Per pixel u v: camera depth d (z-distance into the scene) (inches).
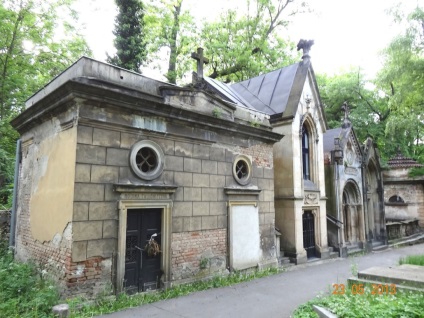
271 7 1013.8
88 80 289.7
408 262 438.9
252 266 433.7
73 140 283.6
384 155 1215.6
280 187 560.1
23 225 379.2
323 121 644.7
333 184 668.1
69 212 275.6
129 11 711.1
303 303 295.6
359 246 714.8
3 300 248.5
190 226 362.9
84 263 275.1
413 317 215.0
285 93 603.2
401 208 1049.5
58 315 232.2
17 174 417.7
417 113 783.7
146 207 323.0
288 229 542.9
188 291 334.3
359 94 1182.9
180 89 362.9
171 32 959.6
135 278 314.7
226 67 1030.4
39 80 772.0
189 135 371.2
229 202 410.3
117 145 307.7
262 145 475.8
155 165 338.6
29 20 727.7
